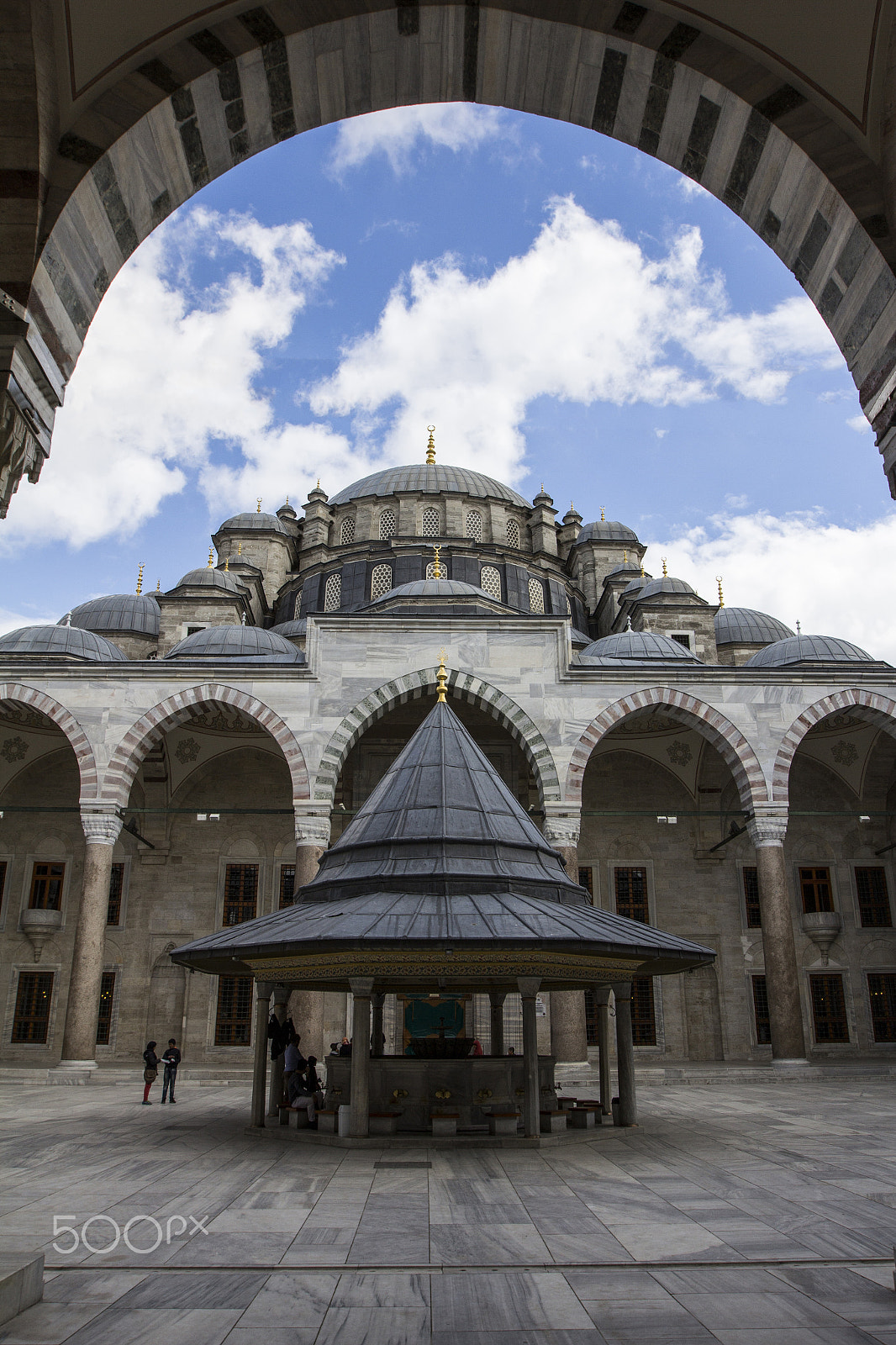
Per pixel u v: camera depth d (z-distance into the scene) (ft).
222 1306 22.03
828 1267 25.25
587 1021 111.04
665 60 27.48
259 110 28.60
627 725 114.42
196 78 26.45
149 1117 60.34
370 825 51.65
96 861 90.33
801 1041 89.66
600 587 164.76
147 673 94.79
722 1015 110.52
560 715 94.68
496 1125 47.11
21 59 23.15
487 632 97.09
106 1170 39.68
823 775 118.62
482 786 52.95
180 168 28.37
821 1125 55.26
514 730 94.89
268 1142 47.62
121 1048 106.93
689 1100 70.90
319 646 96.37
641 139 30.17
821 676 96.32
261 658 107.45
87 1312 21.59
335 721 94.02
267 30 26.71
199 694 94.27
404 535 148.97
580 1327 20.72
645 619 136.77
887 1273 24.71
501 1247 27.20
